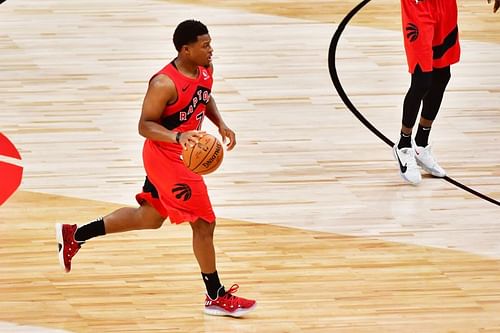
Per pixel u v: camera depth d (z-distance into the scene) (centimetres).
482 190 1759
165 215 1360
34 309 1356
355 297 1402
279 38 2477
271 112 2050
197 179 1312
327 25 2581
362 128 1994
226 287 1419
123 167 1795
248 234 1575
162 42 2425
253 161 1838
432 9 1703
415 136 1848
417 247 1548
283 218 1631
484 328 1328
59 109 2031
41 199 1669
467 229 1611
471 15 2695
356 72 2272
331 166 1830
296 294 1408
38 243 1532
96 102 2070
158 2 2753
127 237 1558
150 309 1364
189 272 1463
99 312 1352
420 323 1338
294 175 1789
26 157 1817
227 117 2019
